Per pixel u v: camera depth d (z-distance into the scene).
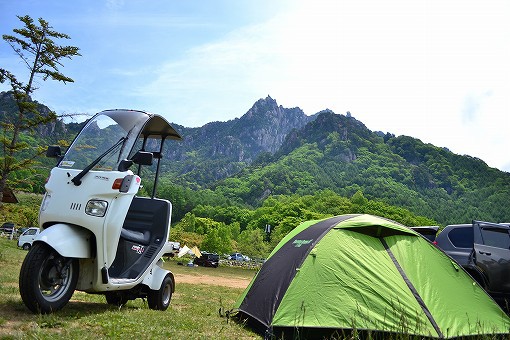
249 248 94.38
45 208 5.64
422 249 6.69
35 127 20.34
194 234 93.69
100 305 6.86
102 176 5.80
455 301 6.11
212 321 6.41
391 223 6.87
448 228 9.91
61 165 6.00
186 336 4.90
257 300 6.49
